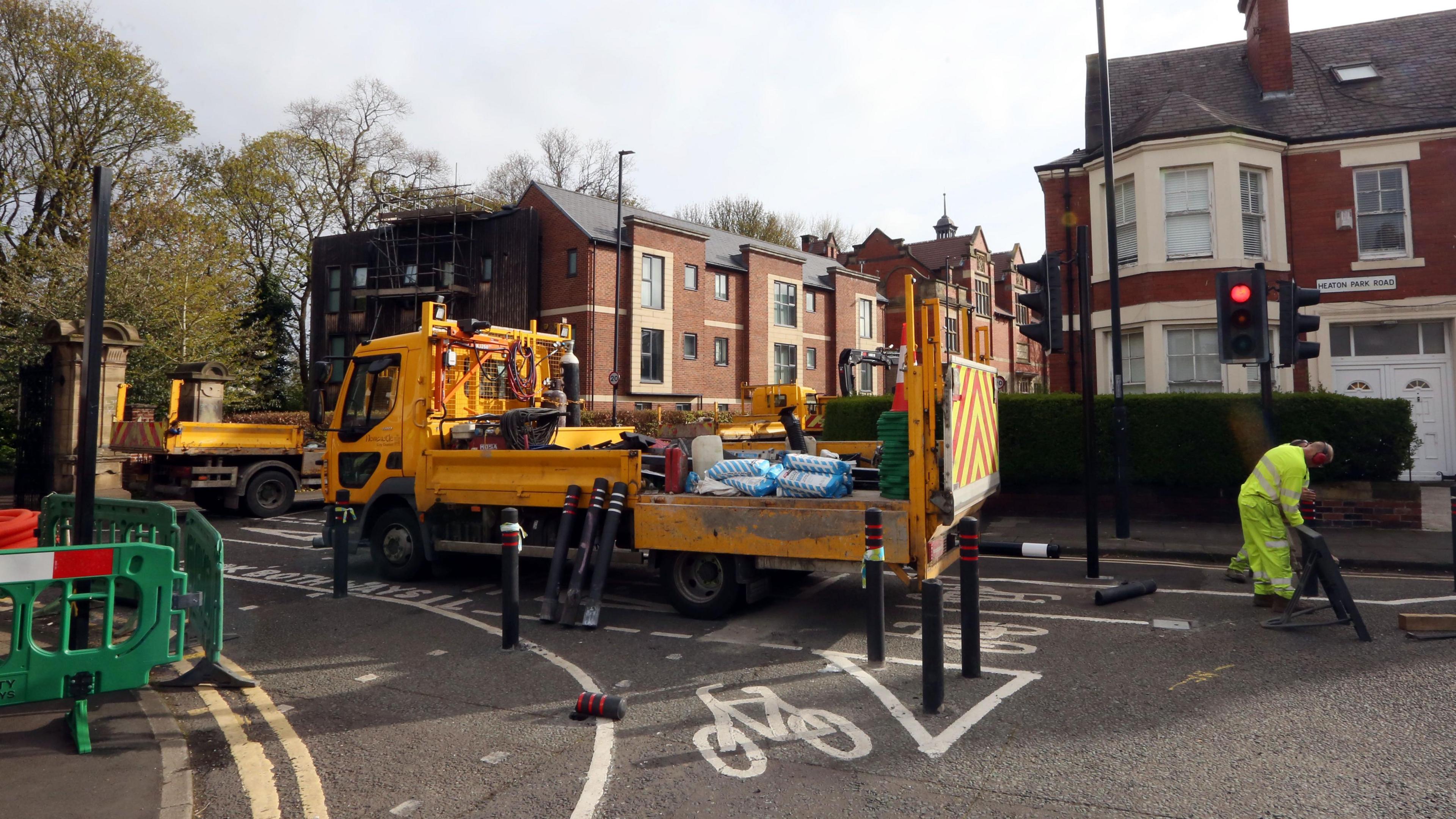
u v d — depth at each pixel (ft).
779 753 13.91
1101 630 21.48
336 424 30.27
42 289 78.79
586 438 32.17
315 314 127.75
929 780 12.75
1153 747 13.79
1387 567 29.91
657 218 126.11
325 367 29.81
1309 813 11.43
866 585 18.86
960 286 170.91
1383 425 37.17
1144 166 49.75
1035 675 17.74
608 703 15.64
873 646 18.61
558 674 18.52
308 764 13.82
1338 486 37.32
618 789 12.67
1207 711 15.47
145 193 92.79
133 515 23.67
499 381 30.76
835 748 14.05
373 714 16.19
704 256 120.67
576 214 110.73
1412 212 47.44
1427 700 15.76
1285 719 14.96
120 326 54.70
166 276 86.69
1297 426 38.19
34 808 11.96
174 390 49.96
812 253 183.11
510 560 20.80
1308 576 21.49
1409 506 36.32
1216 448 39.47
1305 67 54.19
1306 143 49.08
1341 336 48.91
